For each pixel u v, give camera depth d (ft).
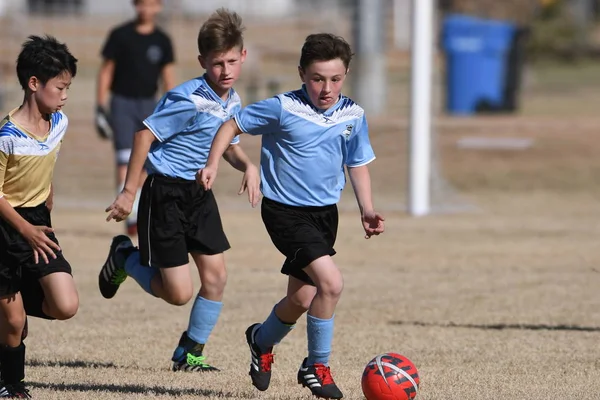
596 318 85.46
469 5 413.18
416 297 94.07
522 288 98.94
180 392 58.34
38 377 62.75
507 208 165.58
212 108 63.10
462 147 216.33
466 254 119.65
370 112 244.42
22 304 55.36
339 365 67.67
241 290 96.32
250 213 158.71
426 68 152.66
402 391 52.90
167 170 63.31
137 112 116.67
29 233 52.54
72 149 195.72
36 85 53.57
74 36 270.26
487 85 274.36
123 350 71.77
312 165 55.36
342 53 54.03
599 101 317.83
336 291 53.36
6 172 54.08
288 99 55.06
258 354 57.57
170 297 63.93
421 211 156.15
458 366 67.56
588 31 529.86
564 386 61.11
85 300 91.20
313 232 54.90
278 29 300.20
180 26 254.06
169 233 63.16
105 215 152.15
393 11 380.99
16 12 285.43
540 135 228.84
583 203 172.24
